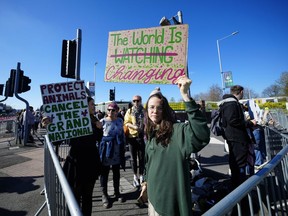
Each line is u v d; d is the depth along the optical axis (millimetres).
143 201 2309
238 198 1330
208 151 8172
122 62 2664
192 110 1562
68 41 4500
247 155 3180
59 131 2844
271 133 5344
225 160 6578
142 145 4664
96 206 3670
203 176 4152
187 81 1587
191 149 1607
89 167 2922
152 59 2502
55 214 2201
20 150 9453
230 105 3250
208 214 1102
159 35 2510
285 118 12500
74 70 4496
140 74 2535
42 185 4914
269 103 29781
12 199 4148
